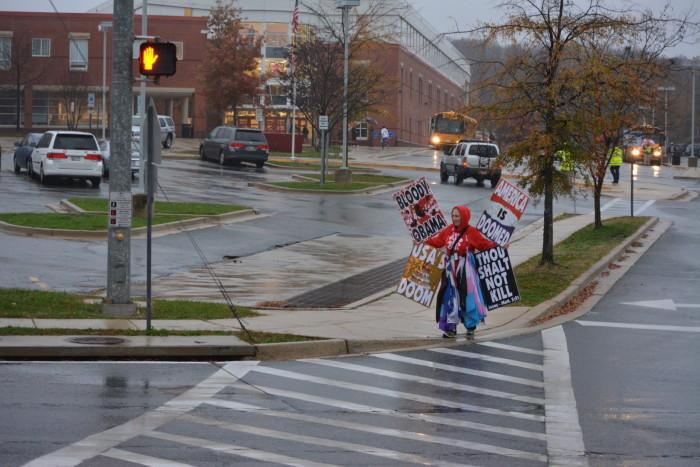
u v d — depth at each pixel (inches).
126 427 354.9
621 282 808.9
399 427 366.0
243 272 813.9
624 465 320.8
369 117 3344.0
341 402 407.5
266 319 601.3
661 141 2790.4
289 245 994.1
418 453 329.7
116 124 598.5
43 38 2972.4
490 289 604.7
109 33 3002.0
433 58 4249.5
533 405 411.2
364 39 2372.0
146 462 309.9
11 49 2930.6
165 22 3041.3
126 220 598.2
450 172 1850.4
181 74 3061.0
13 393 407.2
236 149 2005.4
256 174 1872.5
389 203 1453.0
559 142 805.2
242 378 455.5
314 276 805.2
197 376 457.7
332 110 1812.3
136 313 599.2
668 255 965.8
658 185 1961.1
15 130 2938.0
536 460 325.1
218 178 1729.8
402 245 1023.6
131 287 721.0
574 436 359.3
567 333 602.2
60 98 2982.3
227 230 1070.4
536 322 642.8
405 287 619.2
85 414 373.4
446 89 4527.6
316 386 440.8
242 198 1411.2
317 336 546.9
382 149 3031.5
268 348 515.5
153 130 551.8
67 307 610.9
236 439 341.7
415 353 534.6
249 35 2977.4
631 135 1416.1
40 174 1460.4
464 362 509.4
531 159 813.9
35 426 352.2
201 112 3078.2
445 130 3053.6
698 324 636.1
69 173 1422.2
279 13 3479.3
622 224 1170.0
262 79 2977.4
